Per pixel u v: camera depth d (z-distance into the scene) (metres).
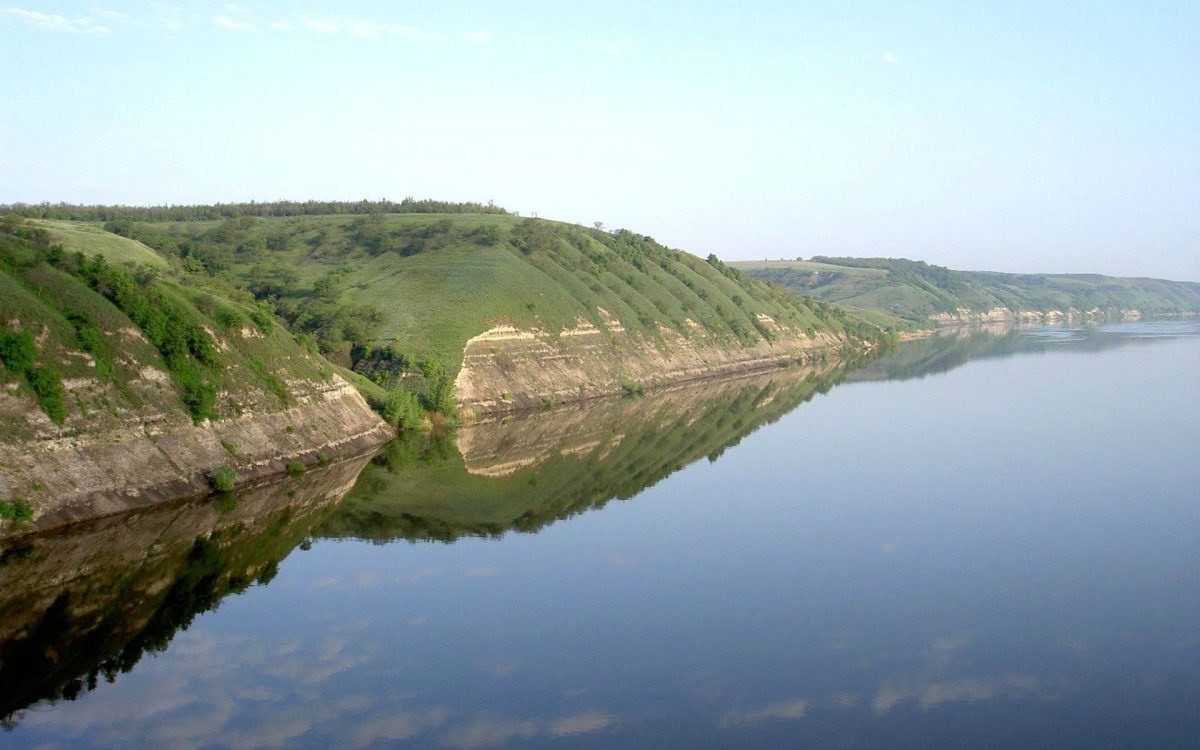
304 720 27.25
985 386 112.75
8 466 40.38
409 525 48.31
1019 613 36.06
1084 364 139.38
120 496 44.50
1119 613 36.00
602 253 152.00
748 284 189.38
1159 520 49.38
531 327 106.81
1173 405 92.62
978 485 58.22
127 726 26.64
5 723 26.61
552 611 36.31
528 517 50.81
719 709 28.19
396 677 30.28
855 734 26.69
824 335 184.75
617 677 30.41
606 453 70.94
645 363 121.25
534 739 26.31
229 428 54.56
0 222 60.44
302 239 139.88
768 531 48.03
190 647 32.19
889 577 40.44
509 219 159.62
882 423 84.56
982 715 27.83
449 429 80.56
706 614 36.09
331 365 76.88
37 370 44.06
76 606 34.62
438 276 114.94
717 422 87.12
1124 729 27.03
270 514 48.31
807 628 34.62
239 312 64.56
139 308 53.38
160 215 162.25
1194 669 31.00
